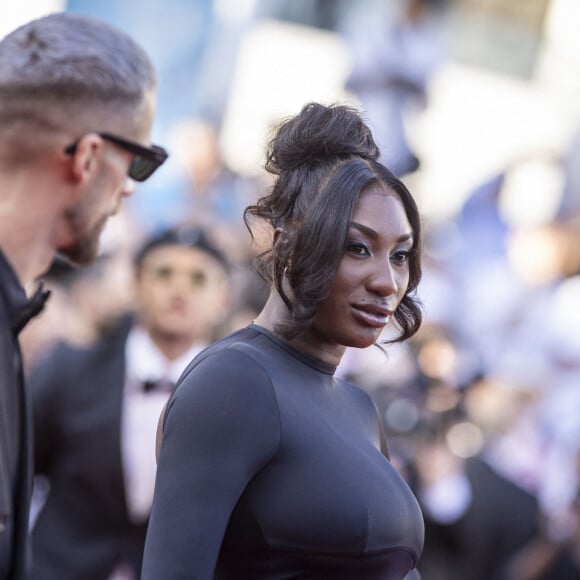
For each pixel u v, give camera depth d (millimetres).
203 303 9539
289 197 5141
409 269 5305
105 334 11711
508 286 17062
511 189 18953
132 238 14969
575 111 20766
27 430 4918
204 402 4941
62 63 4781
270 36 18859
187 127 17750
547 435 13352
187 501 4855
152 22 18031
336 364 5418
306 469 5000
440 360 11875
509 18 20594
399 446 11312
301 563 4953
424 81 17922
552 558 11594
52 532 8836
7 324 4785
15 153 4793
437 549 11297
